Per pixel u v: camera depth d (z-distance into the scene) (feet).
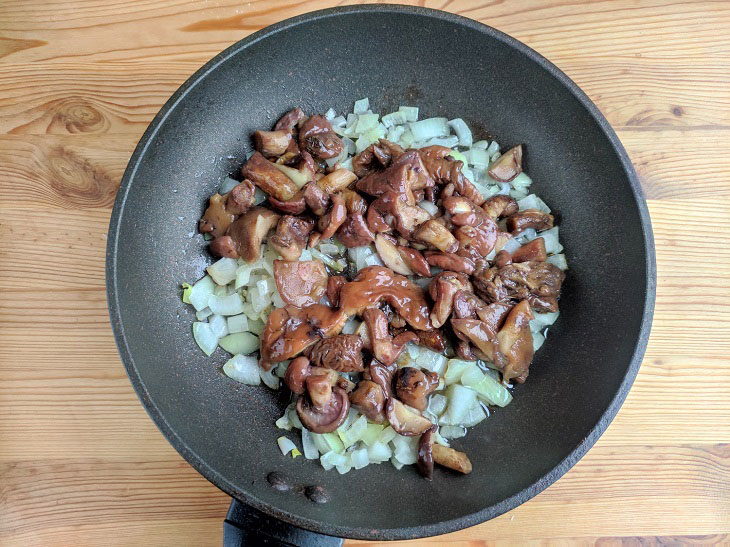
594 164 1.02
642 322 0.93
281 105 1.08
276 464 0.99
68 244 1.11
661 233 1.13
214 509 1.08
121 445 1.08
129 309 0.91
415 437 1.00
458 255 1.02
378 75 1.08
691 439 1.10
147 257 0.97
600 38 1.15
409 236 1.03
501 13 1.15
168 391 0.94
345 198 1.04
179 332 1.00
